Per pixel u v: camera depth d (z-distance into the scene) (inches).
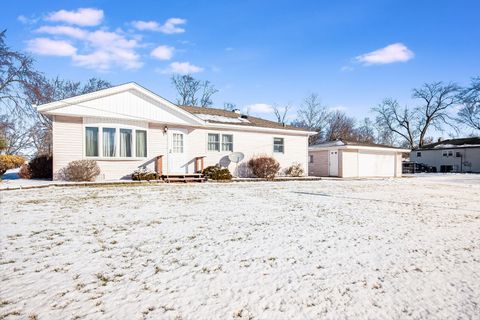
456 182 783.1
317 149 1013.8
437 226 229.3
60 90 1347.2
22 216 236.7
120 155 551.8
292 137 819.4
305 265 139.3
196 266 136.3
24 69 925.2
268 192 441.7
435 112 1926.7
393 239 187.9
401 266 140.6
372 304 103.5
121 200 328.5
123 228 203.6
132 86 560.1
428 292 113.6
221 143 694.5
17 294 107.3
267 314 95.6
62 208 273.9
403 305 103.2
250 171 738.2
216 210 276.8
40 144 1135.6
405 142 2310.5
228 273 128.4
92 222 220.1
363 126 2354.8
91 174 510.0
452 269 137.8
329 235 193.9
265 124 799.7
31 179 553.6
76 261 140.9
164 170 607.2
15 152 995.3
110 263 138.9
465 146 1542.8
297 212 274.4
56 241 171.8
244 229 206.1
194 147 654.5
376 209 304.0
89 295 107.1
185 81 1863.9
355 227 218.4
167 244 169.0
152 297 106.1
